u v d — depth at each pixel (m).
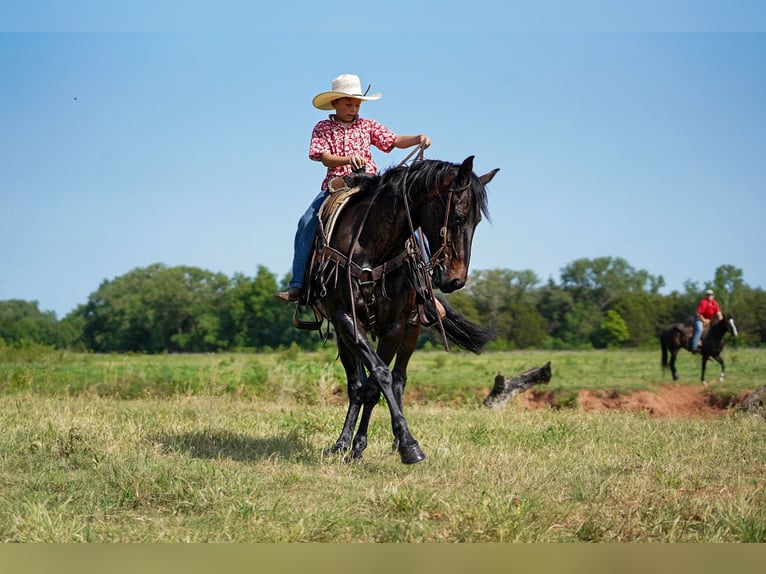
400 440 9.89
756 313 97.44
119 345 138.50
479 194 9.88
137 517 8.30
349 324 10.39
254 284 125.12
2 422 13.75
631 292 123.81
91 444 11.63
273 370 27.69
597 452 12.37
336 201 10.97
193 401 20.28
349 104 11.77
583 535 7.73
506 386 23.98
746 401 20.88
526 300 115.19
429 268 10.24
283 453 11.72
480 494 8.98
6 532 7.61
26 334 136.12
